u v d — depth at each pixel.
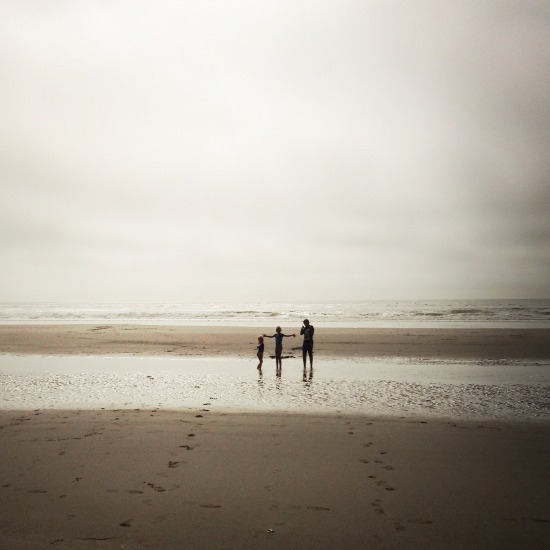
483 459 6.18
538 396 10.78
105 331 29.69
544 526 4.26
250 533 4.12
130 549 3.83
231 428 7.75
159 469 5.75
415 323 39.81
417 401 10.17
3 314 66.88
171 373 14.34
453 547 3.89
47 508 4.61
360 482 5.34
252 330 30.25
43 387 11.95
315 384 12.36
